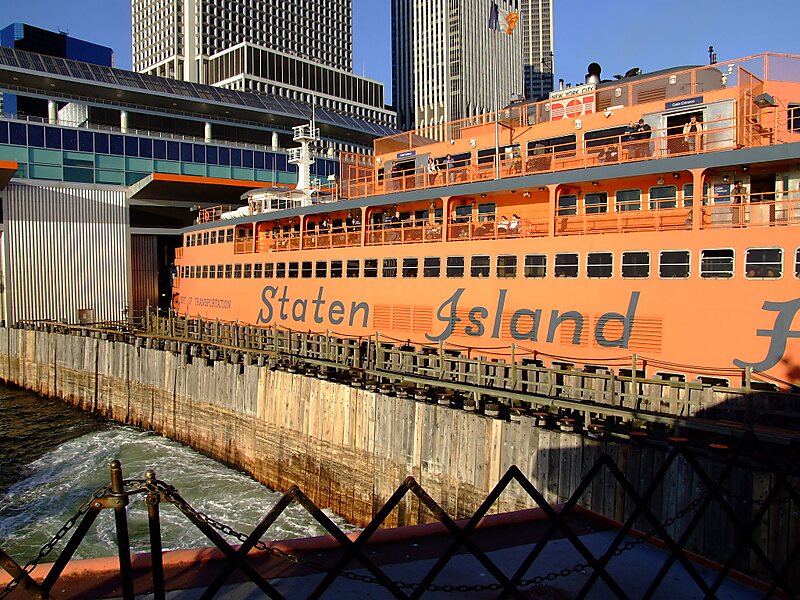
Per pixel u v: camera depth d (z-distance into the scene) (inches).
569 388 740.7
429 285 1091.3
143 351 1429.6
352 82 6481.3
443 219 1110.4
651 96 1046.4
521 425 706.8
